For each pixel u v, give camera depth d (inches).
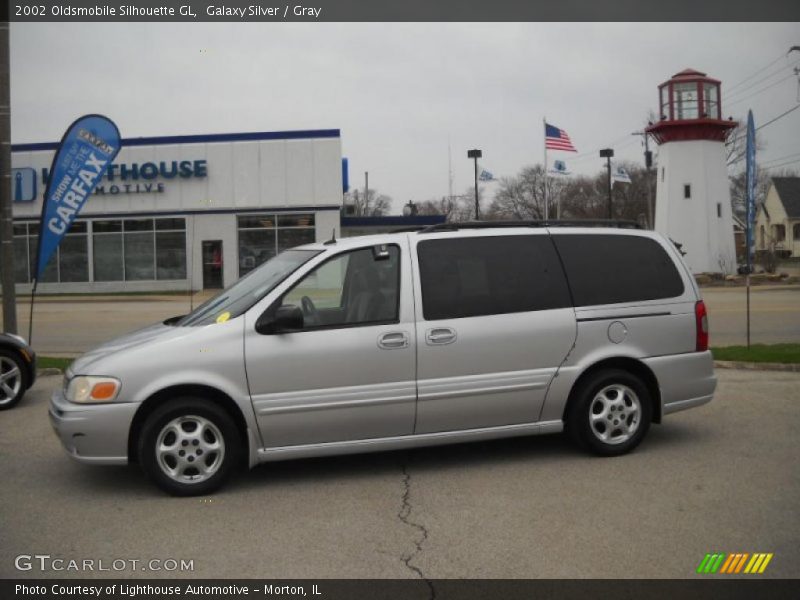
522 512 206.8
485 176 1745.8
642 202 2549.2
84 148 467.2
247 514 209.2
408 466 252.2
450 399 240.2
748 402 342.0
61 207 467.5
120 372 220.2
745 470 241.1
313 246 259.0
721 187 1652.3
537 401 249.6
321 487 231.6
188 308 1037.2
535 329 248.1
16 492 231.1
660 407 263.4
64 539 192.9
